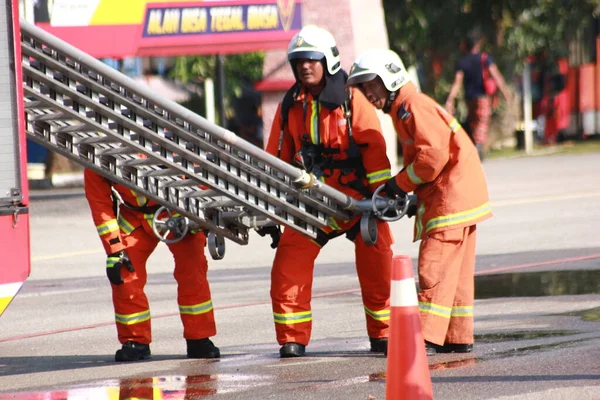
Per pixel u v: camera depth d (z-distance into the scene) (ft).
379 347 55.67
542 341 54.03
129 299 56.80
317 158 55.57
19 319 72.28
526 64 203.51
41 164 186.39
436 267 51.90
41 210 137.80
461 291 52.90
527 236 94.73
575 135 216.13
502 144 209.77
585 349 50.57
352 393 44.78
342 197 53.78
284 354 54.65
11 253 43.52
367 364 51.52
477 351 52.70
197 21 150.30
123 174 54.13
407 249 94.12
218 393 46.50
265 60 165.99
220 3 151.02
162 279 85.97
